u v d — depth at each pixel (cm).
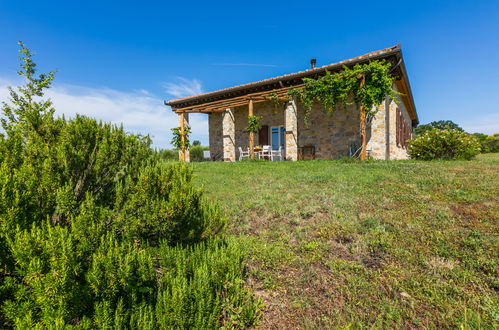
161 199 216
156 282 173
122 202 209
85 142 216
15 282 134
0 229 137
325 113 1157
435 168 643
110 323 131
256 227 357
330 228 336
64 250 128
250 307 187
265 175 688
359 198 439
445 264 248
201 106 1377
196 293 161
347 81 933
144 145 259
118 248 153
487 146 2497
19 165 182
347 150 1103
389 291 219
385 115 987
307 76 1073
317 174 644
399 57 884
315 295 218
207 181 635
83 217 164
